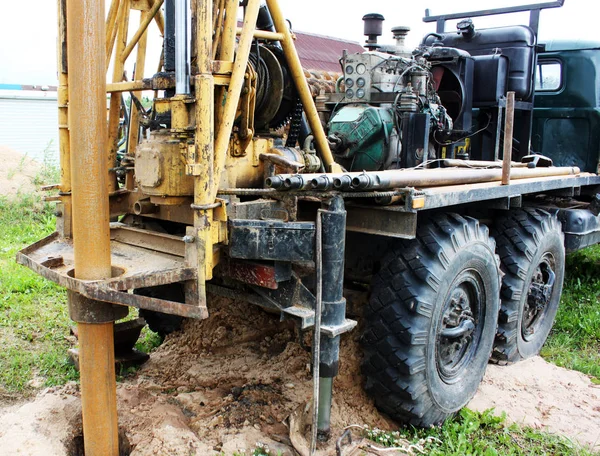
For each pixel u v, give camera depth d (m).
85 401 2.58
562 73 5.51
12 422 2.88
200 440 2.89
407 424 3.19
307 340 3.70
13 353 3.94
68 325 4.42
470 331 3.35
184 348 3.94
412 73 4.02
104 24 2.37
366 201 2.84
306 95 3.09
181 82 2.38
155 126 2.68
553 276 4.35
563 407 3.53
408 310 2.96
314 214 3.07
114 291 2.32
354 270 3.47
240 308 3.99
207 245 2.46
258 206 2.76
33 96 14.18
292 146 3.38
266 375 3.51
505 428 3.24
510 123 3.39
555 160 5.62
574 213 4.70
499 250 4.02
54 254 2.83
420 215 3.19
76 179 2.39
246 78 2.70
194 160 2.41
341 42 7.54
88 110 2.34
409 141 3.77
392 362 2.97
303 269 2.93
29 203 8.50
